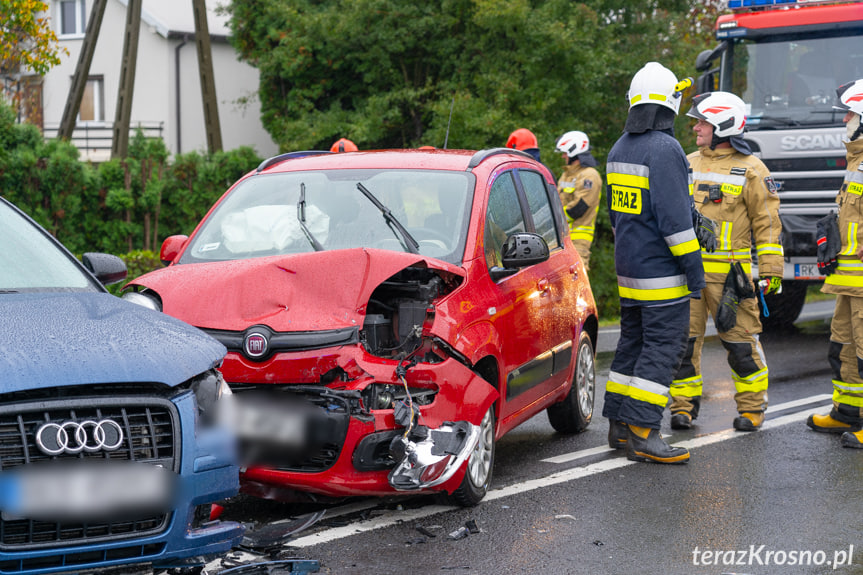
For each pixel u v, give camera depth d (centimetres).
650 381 613
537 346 599
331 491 466
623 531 482
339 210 575
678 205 600
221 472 358
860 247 664
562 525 490
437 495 518
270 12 2048
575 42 1728
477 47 1883
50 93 2677
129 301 441
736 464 613
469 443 487
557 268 659
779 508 521
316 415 460
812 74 1186
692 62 1839
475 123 1691
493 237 569
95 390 331
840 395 689
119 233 1374
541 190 689
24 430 317
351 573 419
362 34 2000
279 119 2153
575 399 694
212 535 355
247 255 555
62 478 318
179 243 592
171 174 1465
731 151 714
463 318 506
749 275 697
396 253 493
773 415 761
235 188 617
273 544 454
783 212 1176
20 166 1278
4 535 314
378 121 1964
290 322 469
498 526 488
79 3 2667
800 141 1166
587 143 1108
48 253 450
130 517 331
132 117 2564
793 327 1319
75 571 323
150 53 2525
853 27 1170
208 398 365
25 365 325
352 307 476
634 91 620
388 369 472
